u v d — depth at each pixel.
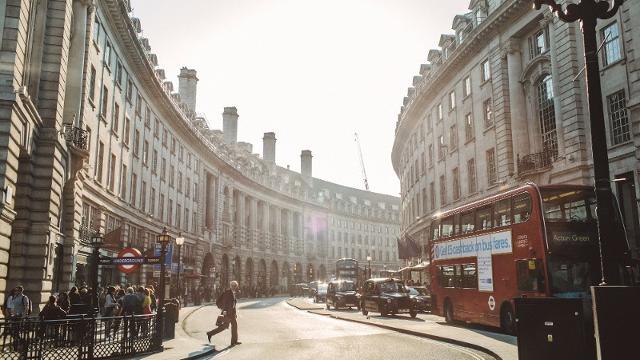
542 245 15.70
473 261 20.22
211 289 57.84
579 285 15.41
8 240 17.36
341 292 37.84
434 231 24.62
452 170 40.88
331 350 14.87
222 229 65.06
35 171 20.64
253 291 70.44
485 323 19.03
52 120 21.31
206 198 62.72
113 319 13.13
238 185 72.00
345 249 109.94
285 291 85.62
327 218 104.44
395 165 73.44
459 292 21.34
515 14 31.42
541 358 8.30
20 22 18.03
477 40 35.09
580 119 26.06
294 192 94.44
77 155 24.19
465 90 38.81
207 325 25.16
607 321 5.88
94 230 29.14
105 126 30.73
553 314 8.34
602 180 7.13
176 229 49.50
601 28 25.23
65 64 22.53
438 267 23.83
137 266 15.08
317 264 98.69
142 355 13.72
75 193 24.42
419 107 49.81
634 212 23.20
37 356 11.45
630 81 23.02
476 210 20.31
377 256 120.56
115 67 32.94
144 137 40.41
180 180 51.38
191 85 59.47
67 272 23.73
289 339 18.06
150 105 41.91
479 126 35.97
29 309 16.47
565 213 16.08
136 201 38.31
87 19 25.97
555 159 27.67
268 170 86.00
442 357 13.23
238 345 16.55
